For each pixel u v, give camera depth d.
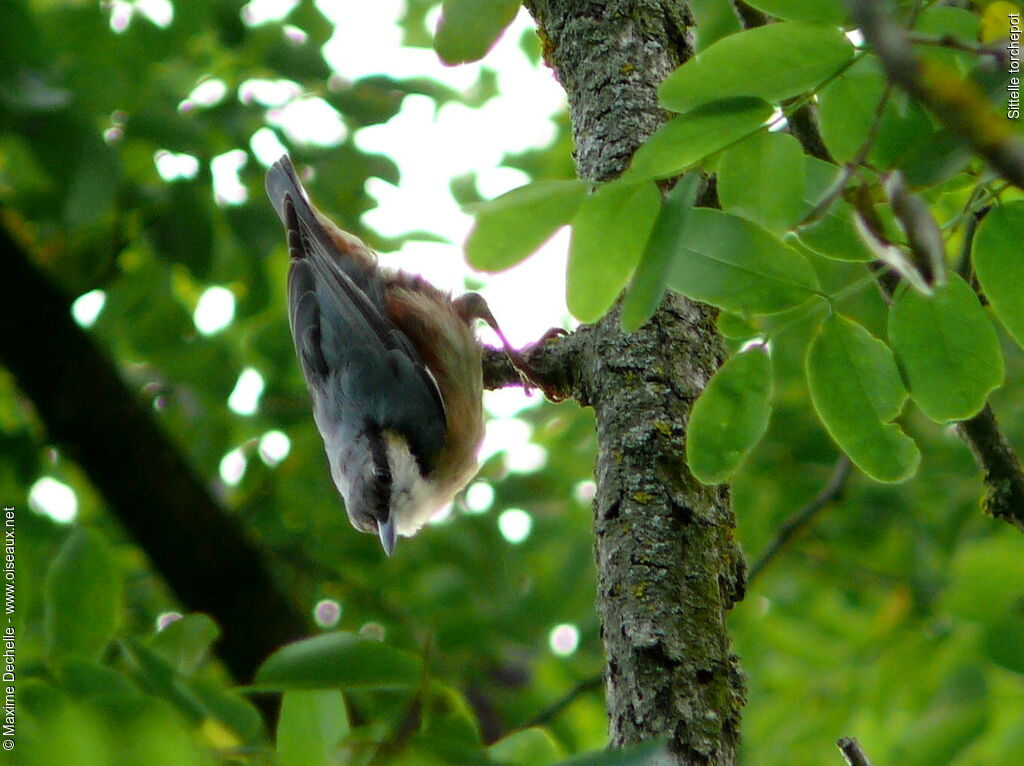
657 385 5.05
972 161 3.95
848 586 11.76
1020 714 5.23
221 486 12.73
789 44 3.73
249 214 9.88
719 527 4.88
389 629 12.09
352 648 3.80
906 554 11.49
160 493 11.34
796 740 8.25
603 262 3.97
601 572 4.80
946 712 5.28
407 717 3.78
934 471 11.79
